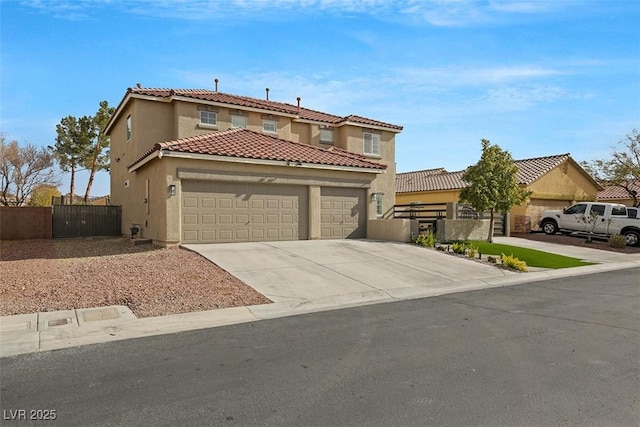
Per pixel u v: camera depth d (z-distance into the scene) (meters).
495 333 6.93
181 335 6.79
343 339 6.59
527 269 14.25
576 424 3.94
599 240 23.33
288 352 5.96
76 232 22.58
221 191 15.82
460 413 4.15
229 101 20.94
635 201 30.38
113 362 5.55
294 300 9.22
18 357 5.74
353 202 19.08
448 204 21.06
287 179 17.06
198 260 12.46
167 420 4.01
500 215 24.39
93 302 8.30
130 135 20.83
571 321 7.75
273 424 3.94
